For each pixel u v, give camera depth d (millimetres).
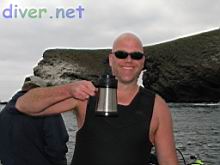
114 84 3711
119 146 3729
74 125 63094
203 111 112562
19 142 5316
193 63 150250
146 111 3850
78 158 3840
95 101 3787
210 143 38469
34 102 3705
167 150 3895
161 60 160500
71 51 198750
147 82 169000
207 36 160125
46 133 5312
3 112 5430
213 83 145750
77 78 190625
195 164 9969
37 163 5387
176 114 100312
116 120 3766
